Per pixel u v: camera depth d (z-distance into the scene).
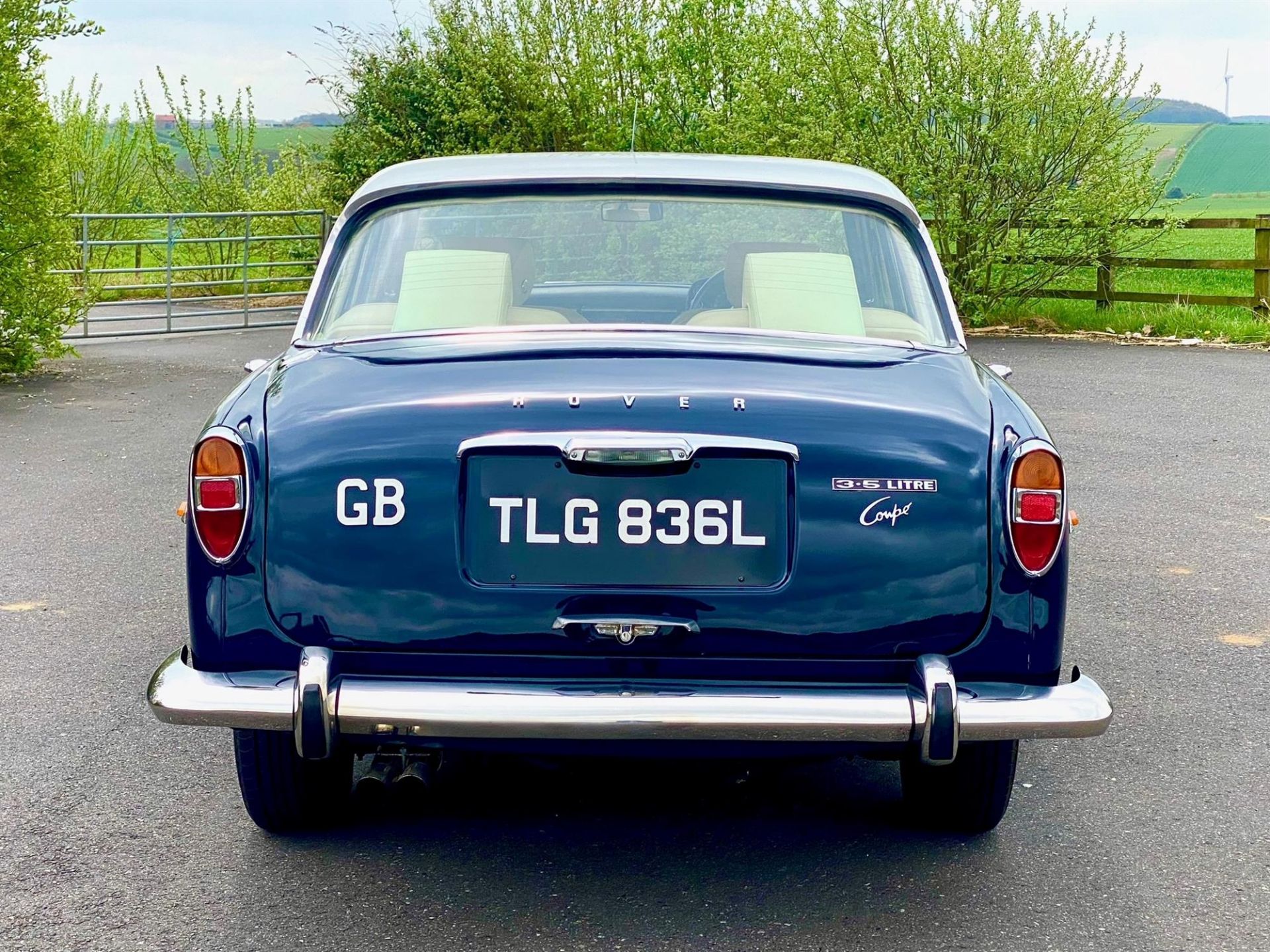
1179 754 4.40
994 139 17.22
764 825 3.80
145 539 7.21
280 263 21.25
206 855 3.57
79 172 28.62
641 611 3.07
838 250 3.88
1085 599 6.21
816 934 3.15
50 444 10.05
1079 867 3.54
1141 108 17.66
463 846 3.63
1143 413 11.20
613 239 3.92
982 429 3.19
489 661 3.10
